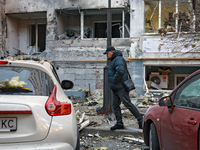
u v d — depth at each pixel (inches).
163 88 607.5
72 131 107.2
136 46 550.9
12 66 128.0
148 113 158.6
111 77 215.6
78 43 604.1
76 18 679.7
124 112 319.3
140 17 552.4
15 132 98.2
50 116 103.5
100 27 673.0
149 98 452.1
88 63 592.4
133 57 551.8
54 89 120.6
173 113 120.0
